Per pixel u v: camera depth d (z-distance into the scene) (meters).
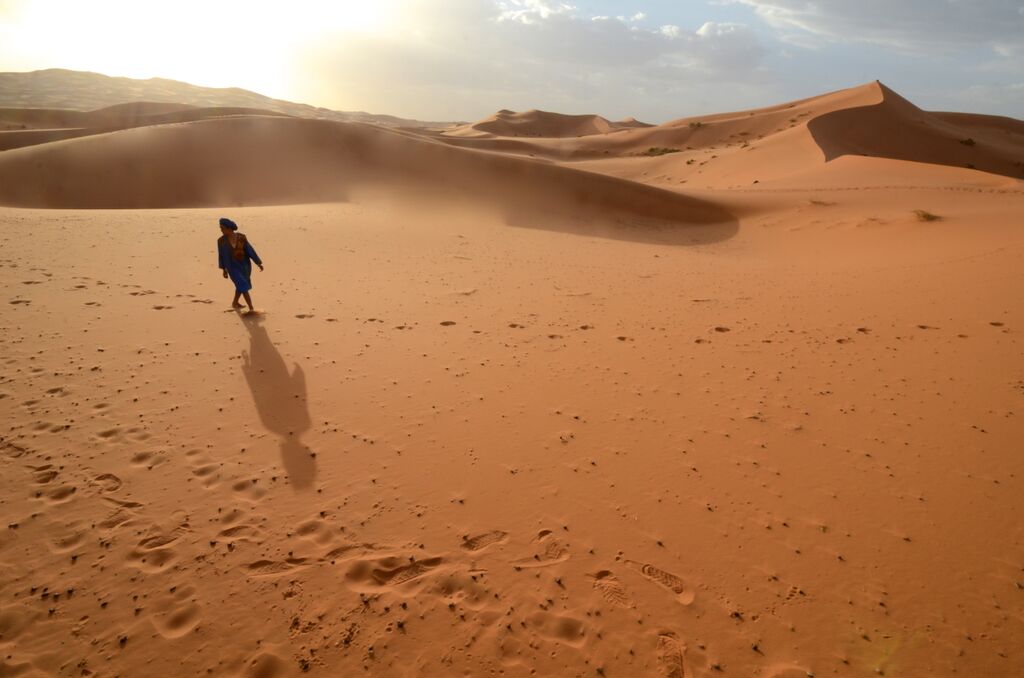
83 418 4.88
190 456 4.41
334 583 3.22
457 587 3.23
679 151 89.75
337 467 4.37
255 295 9.09
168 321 7.49
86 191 26.28
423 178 30.17
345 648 2.81
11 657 2.70
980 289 9.78
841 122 67.44
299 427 4.95
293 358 6.50
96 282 8.99
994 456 4.62
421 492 4.11
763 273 13.18
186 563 3.32
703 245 22.17
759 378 6.35
